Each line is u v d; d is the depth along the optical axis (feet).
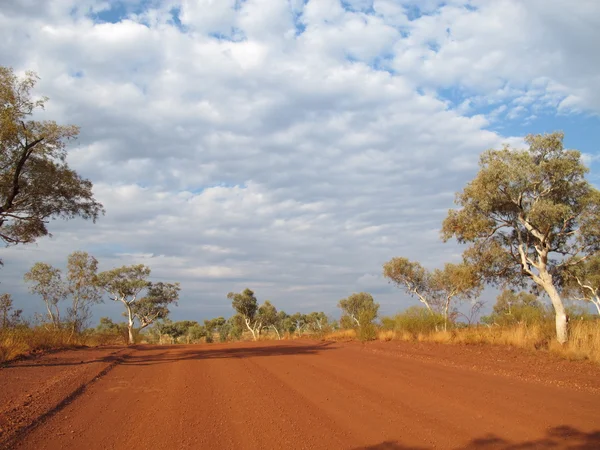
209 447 19.67
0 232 61.62
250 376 38.88
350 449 19.01
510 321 70.54
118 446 19.93
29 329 64.59
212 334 259.80
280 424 22.98
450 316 77.77
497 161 54.85
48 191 55.67
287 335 122.01
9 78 47.73
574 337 50.08
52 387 32.78
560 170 52.75
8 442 20.21
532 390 29.76
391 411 25.03
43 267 78.07
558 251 58.80
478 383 32.65
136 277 165.37
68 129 51.98
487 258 59.98
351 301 148.36
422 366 42.32
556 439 19.44
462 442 19.44
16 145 50.14
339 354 55.72
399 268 112.57
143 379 38.17
